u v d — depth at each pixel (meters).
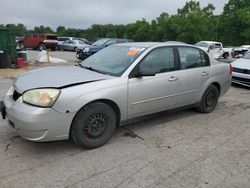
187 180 3.10
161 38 62.69
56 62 15.72
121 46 4.90
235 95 7.57
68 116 3.44
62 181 3.01
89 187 2.92
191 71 5.01
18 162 3.37
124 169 3.30
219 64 5.74
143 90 4.18
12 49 12.49
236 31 53.62
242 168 3.40
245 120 5.29
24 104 3.38
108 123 3.87
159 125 4.84
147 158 3.59
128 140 4.15
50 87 3.42
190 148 3.93
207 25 57.56
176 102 4.84
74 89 3.49
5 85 8.05
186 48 5.07
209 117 5.40
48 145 3.86
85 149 3.78
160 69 4.50
